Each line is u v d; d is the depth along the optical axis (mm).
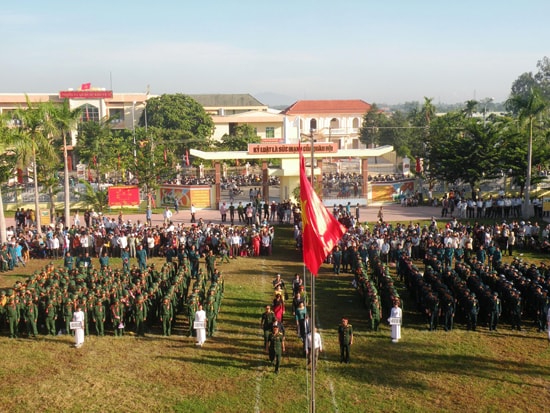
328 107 124062
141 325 25609
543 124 63000
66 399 19375
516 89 165000
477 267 31344
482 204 51688
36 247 41156
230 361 22516
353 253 35375
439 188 64938
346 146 122625
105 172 74000
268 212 51625
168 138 96812
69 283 29359
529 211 51750
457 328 26172
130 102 108125
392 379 20750
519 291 27984
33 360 22797
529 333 25516
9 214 55875
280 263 39062
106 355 23266
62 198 59844
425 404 18891
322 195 58531
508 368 21656
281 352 21844
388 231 38625
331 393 19688
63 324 26328
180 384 20469
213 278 29219
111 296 26797
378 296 27391
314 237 16984
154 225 50312
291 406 18828
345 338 21984
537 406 18703
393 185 60594
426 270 30719
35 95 101562
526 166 53469
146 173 60969
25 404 19062
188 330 26312
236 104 132125
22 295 26484
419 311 28672
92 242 41656
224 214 51469
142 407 18797
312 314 16672
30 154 44469
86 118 104188
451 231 38500
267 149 56125
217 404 18984
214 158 55719
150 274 31312
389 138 108938
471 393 19625
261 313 28312
